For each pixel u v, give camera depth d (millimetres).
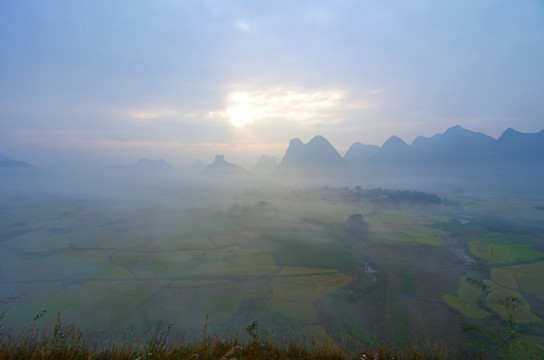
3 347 5375
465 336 21344
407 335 22609
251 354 6234
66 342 5930
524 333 21688
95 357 5520
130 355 5664
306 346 6973
